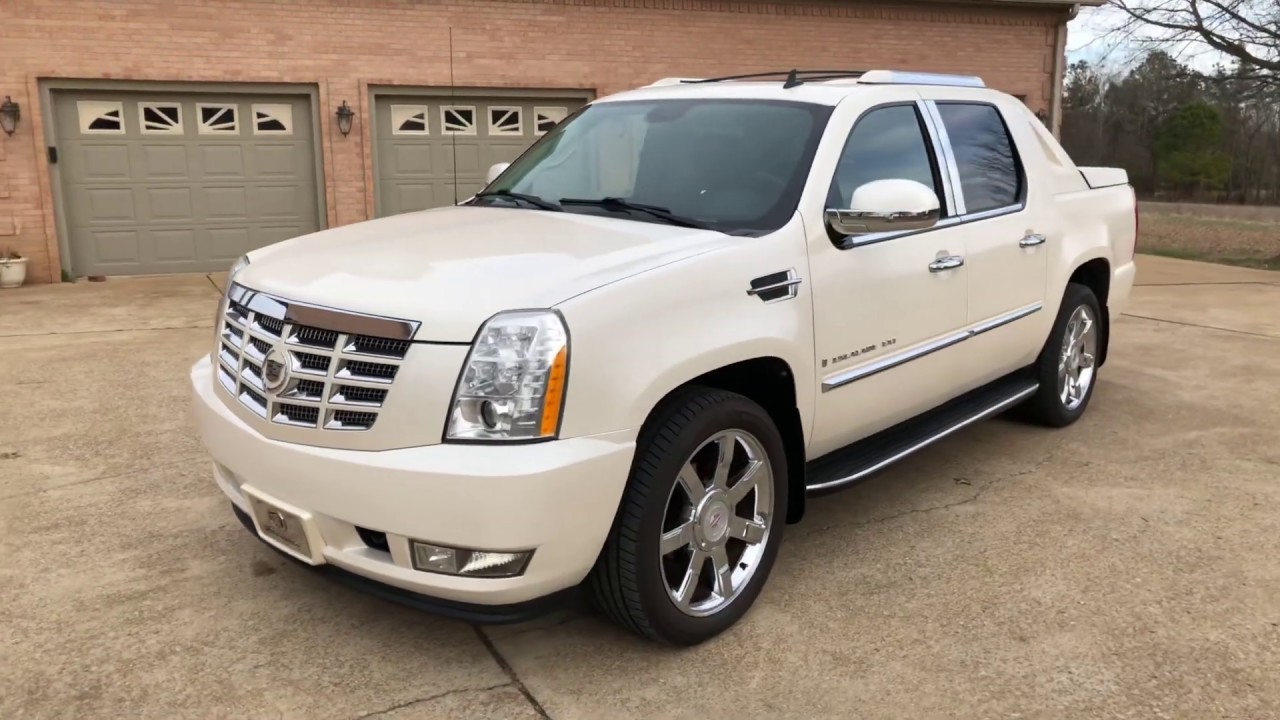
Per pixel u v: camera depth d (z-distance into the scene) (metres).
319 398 2.76
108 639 3.13
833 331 3.46
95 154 11.06
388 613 3.33
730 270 3.09
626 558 2.85
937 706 2.82
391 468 2.59
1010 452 5.08
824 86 4.00
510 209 3.94
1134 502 4.39
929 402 4.20
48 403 5.80
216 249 11.72
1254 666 3.04
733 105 4.02
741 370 3.23
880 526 4.12
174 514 4.13
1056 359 5.20
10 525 4.00
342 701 2.82
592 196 3.91
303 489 2.77
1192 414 5.79
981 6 14.77
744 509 3.32
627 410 2.72
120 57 10.81
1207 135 39.72
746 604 3.28
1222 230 24.17
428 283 2.80
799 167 3.54
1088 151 43.41
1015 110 4.93
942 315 4.05
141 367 6.72
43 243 10.90
